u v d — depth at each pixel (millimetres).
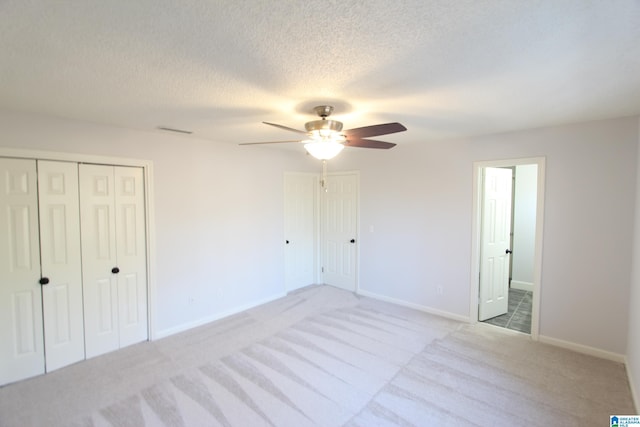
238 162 4254
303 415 2283
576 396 2488
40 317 2799
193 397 2486
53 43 1445
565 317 3258
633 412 2307
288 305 4547
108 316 3191
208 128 3205
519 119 2920
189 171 3738
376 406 2381
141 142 3328
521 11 1201
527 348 3268
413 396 2494
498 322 4020
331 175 5352
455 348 3273
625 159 2881
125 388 2605
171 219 3600
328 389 2584
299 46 1487
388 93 2133
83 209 3002
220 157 4043
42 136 2729
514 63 1684
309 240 5465
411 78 1879
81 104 2396
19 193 2666
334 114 2664
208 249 3955
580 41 1441
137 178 3336
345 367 2912
